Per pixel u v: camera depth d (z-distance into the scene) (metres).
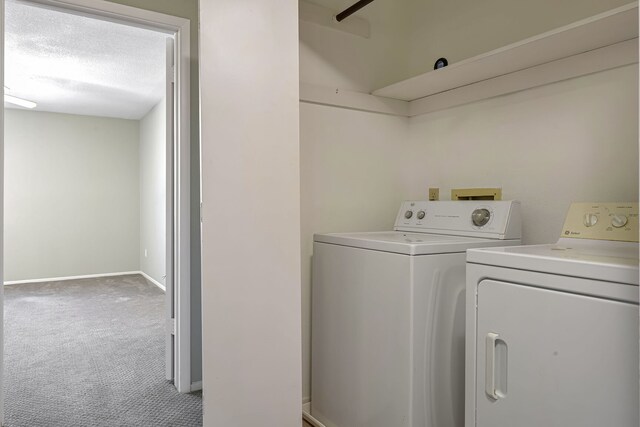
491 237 1.68
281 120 1.58
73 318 3.85
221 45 1.47
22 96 4.92
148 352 2.94
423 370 1.43
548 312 1.03
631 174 1.48
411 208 2.12
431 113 2.26
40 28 3.03
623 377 0.89
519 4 1.85
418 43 2.35
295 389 1.60
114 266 6.23
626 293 0.89
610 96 1.54
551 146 1.73
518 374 1.09
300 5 2.06
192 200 2.23
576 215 1.42
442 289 1.47
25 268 5.71
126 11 1.98
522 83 1.80
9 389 2.33
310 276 2.06
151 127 5.65
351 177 2.20
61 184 5.88
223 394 1.46
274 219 1.56
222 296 1.46
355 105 2.19
